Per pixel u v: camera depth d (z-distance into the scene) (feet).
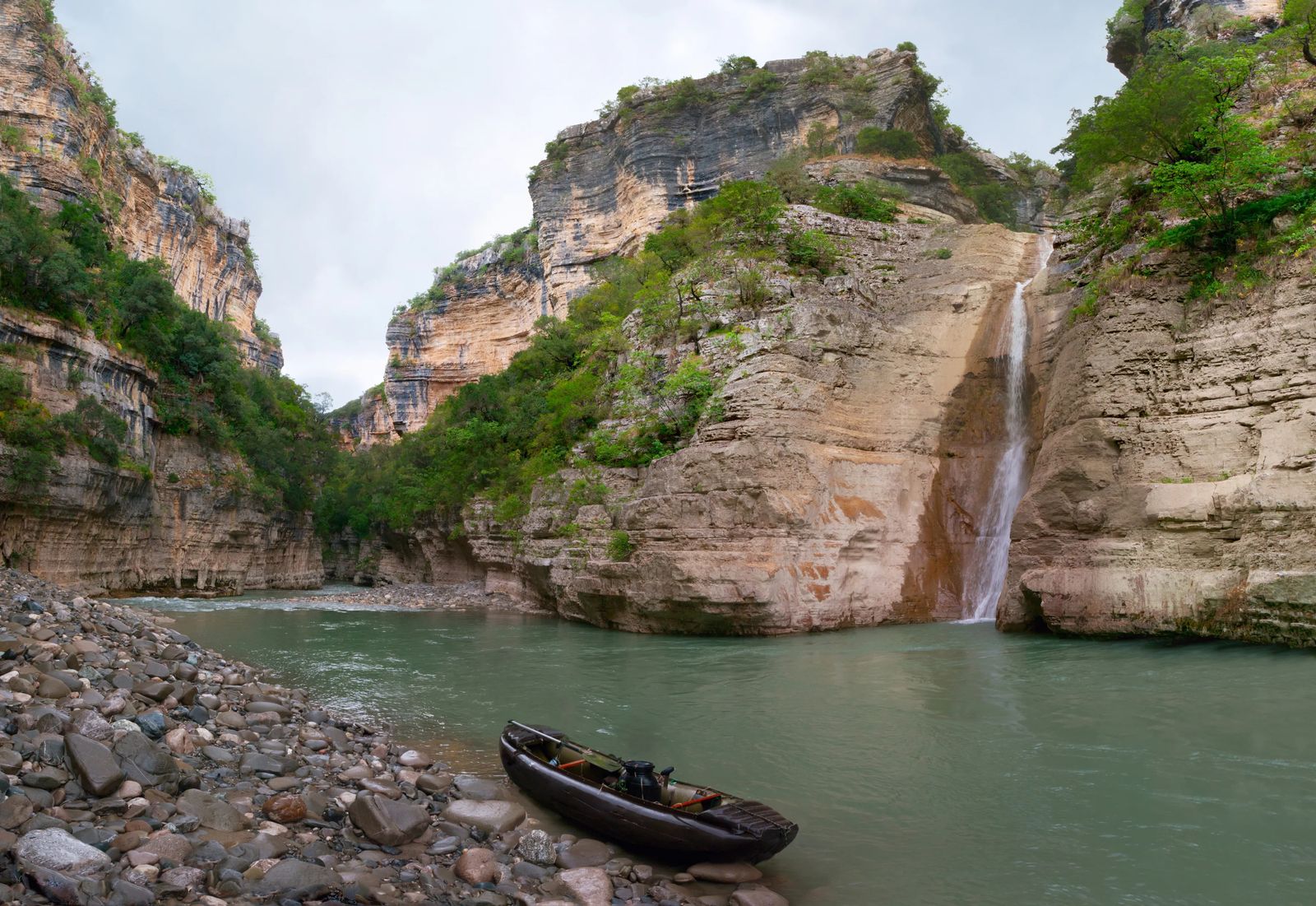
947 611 92.73
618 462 108.88
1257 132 76.59
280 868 21.88
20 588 66.03
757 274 108.99
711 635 86.33
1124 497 69.87
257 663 73.41
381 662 74.02
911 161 205.87
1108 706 46.47
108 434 135.44
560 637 92.27
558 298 288.30
